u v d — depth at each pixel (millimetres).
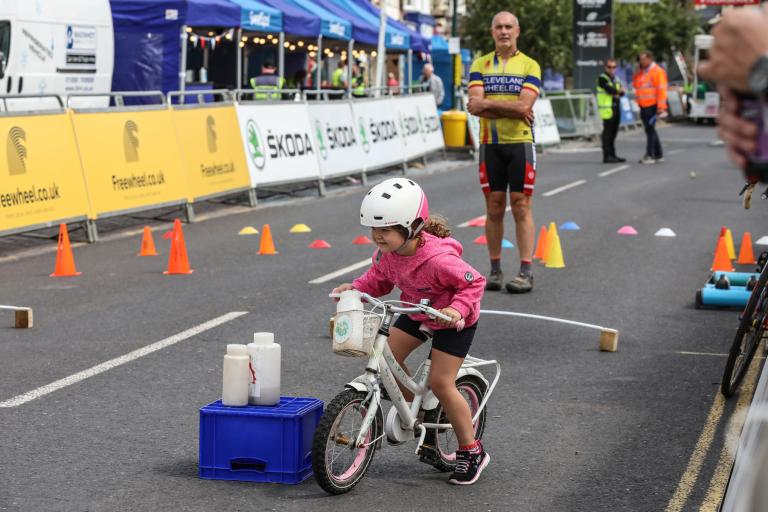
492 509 6148
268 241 16469
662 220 20500
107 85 27906
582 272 14883
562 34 64938
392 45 39688
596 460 7043
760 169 1887
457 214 21266
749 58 1857
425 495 6375
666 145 44219
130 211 18328
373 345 6184
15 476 6602
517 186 13172
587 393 8719
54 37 26125
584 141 46531
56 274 14367
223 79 33781
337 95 37469
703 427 7781
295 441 6473
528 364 9695
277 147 23438
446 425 6637
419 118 32781
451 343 6328
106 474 6660
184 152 20141
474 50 68562
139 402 8312
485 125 13188
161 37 28141
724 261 14703
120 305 12305
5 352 10000
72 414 7969
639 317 11914
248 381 6699
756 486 2371
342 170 26266
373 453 6516
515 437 7535
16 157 15883
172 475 6652
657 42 75438
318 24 33656
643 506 6195
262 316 11703
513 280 13281
